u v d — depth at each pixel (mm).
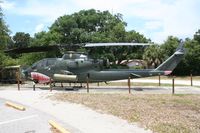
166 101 19734
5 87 32906
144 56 78062
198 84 38406
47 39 69562
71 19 76000
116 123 13125
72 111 16484
